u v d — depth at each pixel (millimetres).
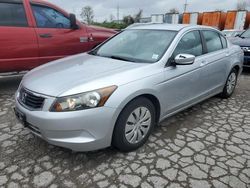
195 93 3883
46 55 5246
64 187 2430
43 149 3033
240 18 23516
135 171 2670
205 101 4824
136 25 4363
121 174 2619
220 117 4086
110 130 2668
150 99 3121
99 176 2586
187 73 3531
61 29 5418
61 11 5512
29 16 4965
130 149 2979
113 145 2863
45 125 2529
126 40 3926
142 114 2994
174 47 3449
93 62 3365
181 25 4039
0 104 4461
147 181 2525
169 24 4172
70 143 2543
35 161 2809
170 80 3248
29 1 4992
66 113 2475
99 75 2805
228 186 2486
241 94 5363
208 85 4188
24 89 2889
